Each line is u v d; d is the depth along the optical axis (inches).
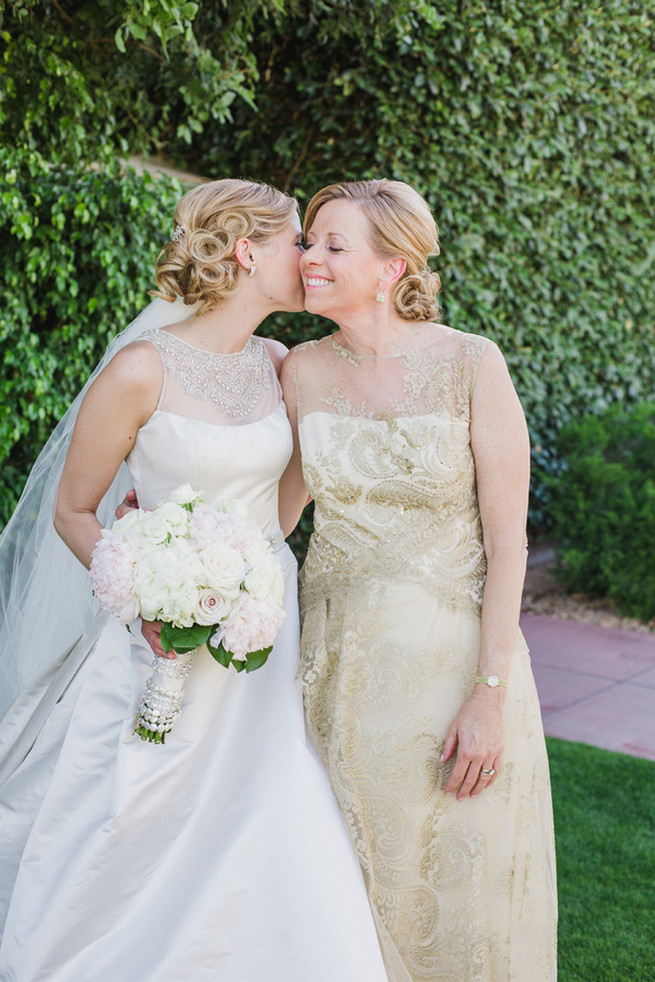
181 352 84.4
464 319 251.9
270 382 89.4
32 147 162.1
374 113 237.1
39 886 77.7
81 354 176.9
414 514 82.0
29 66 150.9
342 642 81.7
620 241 304.7
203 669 81.5
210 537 73.5
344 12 183.8
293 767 78.0
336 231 81.7
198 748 80.0
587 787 149.9
